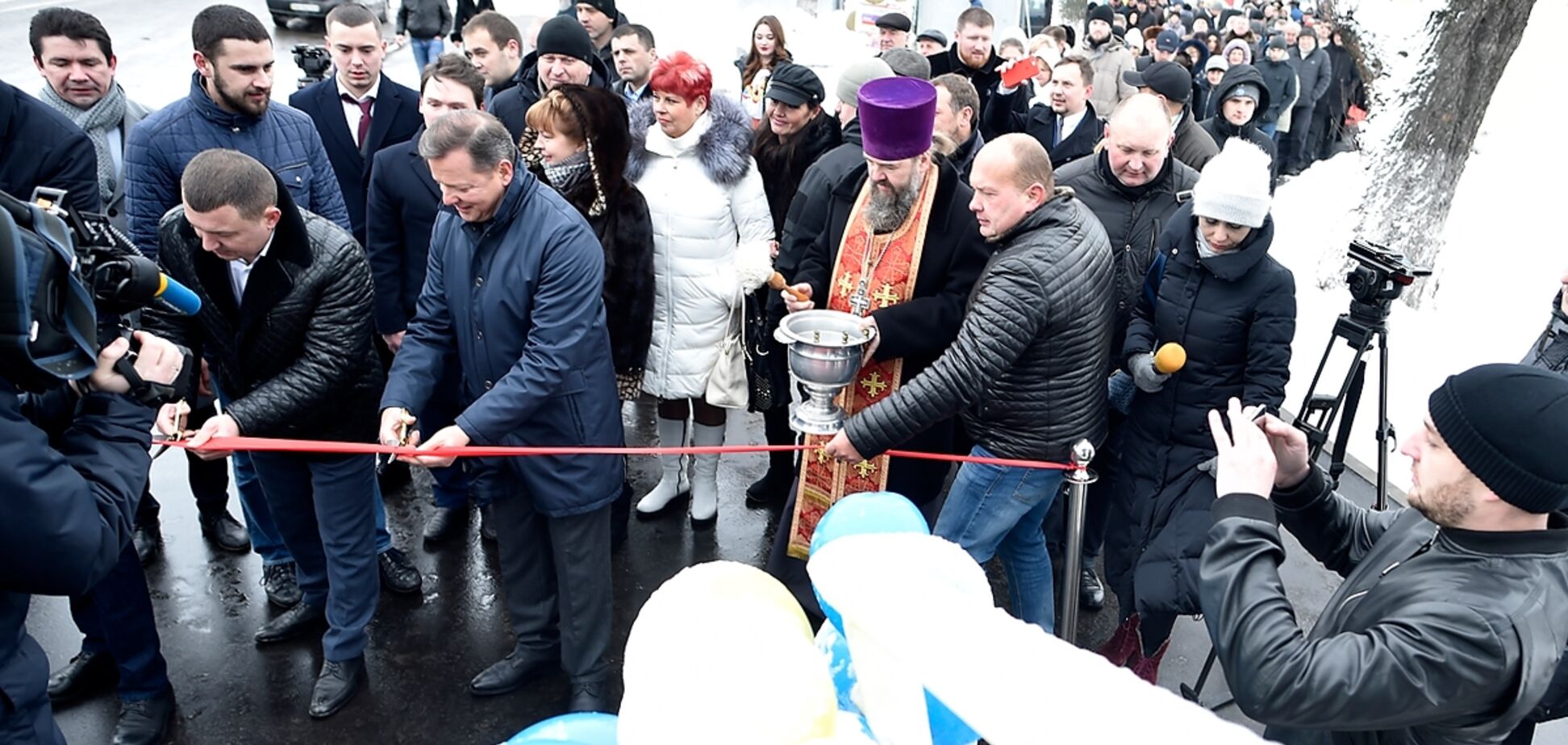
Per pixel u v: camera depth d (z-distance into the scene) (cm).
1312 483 192
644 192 371
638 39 538
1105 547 332
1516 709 136
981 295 263
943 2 1075
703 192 369
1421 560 151
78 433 161
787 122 441
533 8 1580
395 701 310
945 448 322
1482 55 648
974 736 77
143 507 368
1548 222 662
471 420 254
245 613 348
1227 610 151
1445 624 136
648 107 383
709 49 1177
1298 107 1005
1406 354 558
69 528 143
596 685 299
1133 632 300
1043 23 1208
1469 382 143
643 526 415
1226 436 169
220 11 327
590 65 470
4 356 131
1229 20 1241
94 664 307
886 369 310
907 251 302
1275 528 157
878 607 73
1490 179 726
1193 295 295
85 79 358
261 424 263
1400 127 673
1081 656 66
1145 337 315
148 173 332
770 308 381
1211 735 59
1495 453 137
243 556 380
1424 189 669
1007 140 264
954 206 299
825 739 69
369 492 298
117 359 163
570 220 263
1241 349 292
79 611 299
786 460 429
